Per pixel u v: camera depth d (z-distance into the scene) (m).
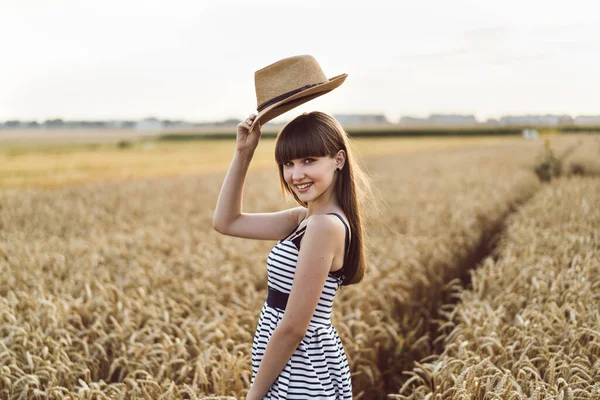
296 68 2.06
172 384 2.75
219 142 55.31
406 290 5.19
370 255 6.14
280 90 2.06
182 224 9.02
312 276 1.82
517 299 3.96
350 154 2.03
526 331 3.17
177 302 4.54
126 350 3.42
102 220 9.75
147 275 5.21
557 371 2.87
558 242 5.49
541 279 4.21
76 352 3.40
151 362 3.24
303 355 1.95
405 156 33.06
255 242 6.93
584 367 2.68
